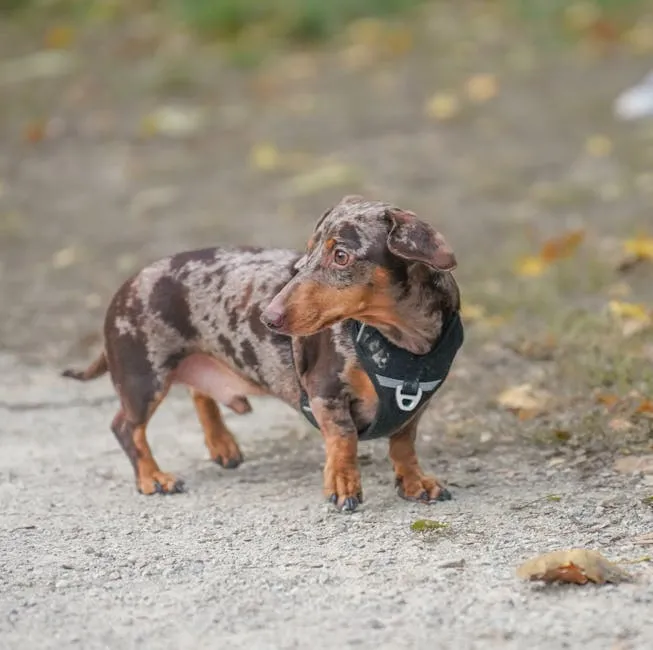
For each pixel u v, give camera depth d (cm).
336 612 708
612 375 1096
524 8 2597
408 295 830
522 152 1927
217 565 791
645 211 1620
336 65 2459
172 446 1073
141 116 2266
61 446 1076
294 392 910
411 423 891
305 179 1847
